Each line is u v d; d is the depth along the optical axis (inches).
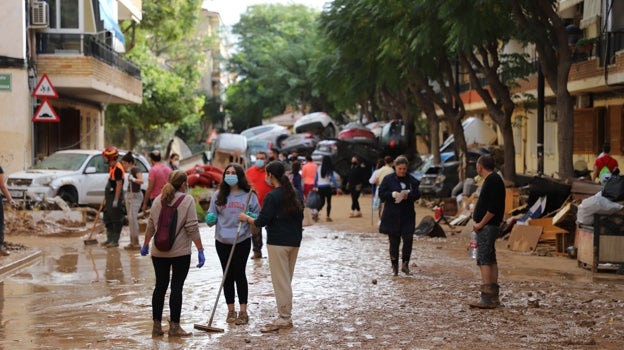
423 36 1063.6
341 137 2159.2
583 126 1386.6
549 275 644.7
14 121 1175.6
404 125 2023.9
